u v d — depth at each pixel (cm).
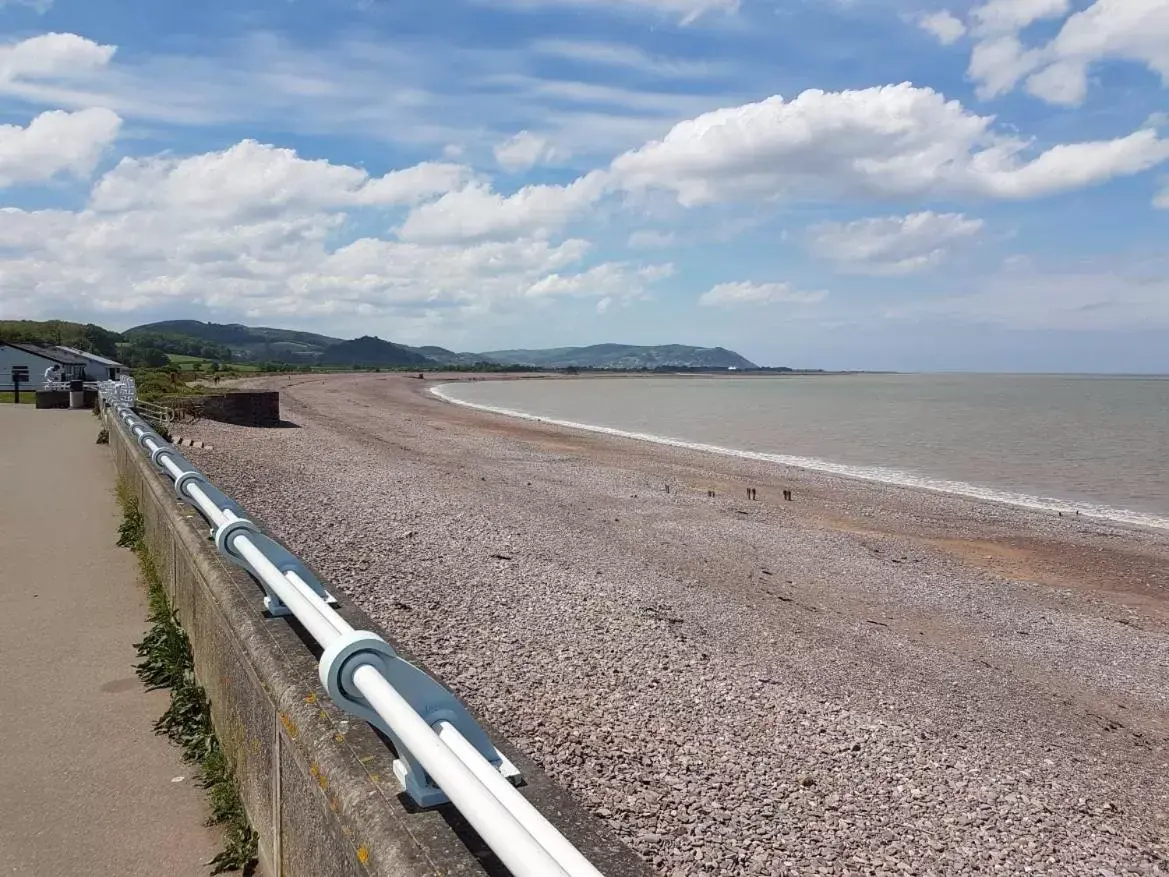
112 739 462
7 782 416
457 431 4316
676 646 997
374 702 221
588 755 684
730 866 557
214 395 3288
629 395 12900
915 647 1192
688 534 1831
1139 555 2080
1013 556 2008
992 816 683
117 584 768
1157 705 1091
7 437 2141
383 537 1383
